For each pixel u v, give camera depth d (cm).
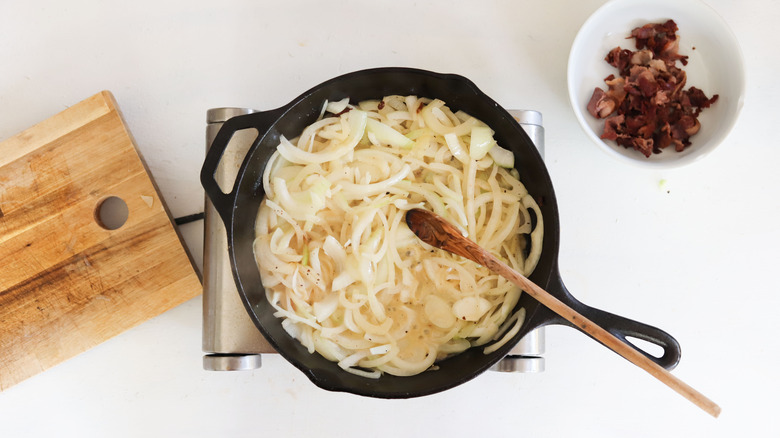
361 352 85
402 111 88
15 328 92
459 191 86
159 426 96
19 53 98
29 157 93
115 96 98
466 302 84
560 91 98
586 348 97
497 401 96
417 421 96
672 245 98
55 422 95
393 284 85
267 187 86
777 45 98
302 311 85
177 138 97
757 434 96
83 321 93
